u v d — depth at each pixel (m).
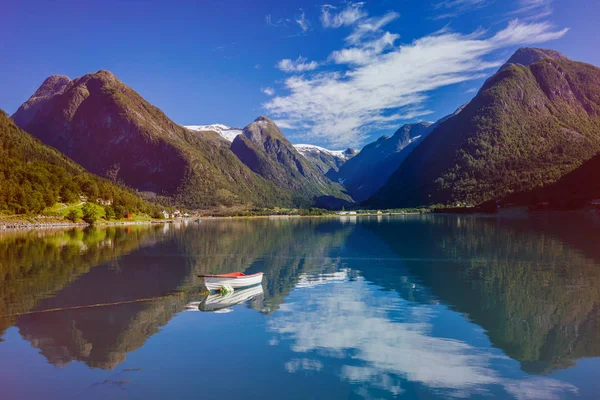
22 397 15.77
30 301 30.19
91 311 27.36
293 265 47.00
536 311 26.09
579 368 17.77
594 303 27.58
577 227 93.38
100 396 15.76
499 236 77.00
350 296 31.11
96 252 61.78
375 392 15.81
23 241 82.62
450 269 42.16
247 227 143.25
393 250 59.50
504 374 17.30
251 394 15.76
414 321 24.58
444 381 16.72
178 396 15.66
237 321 24.78
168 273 42.34
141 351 20.11
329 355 19.41
